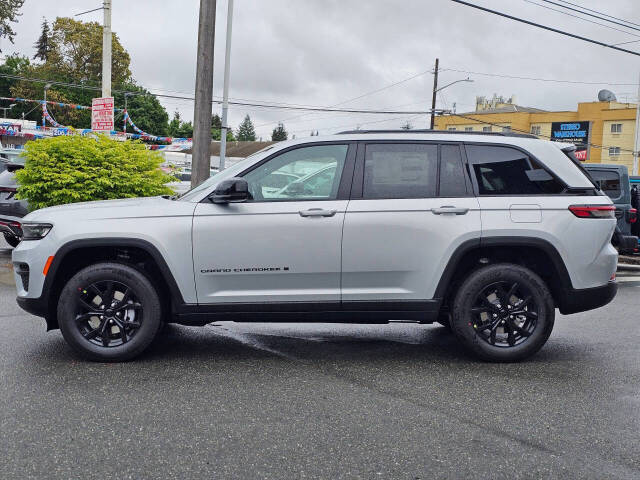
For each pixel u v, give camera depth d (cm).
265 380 475
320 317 522
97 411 401
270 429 376
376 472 321
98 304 514
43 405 410
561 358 554
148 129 7662
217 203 511
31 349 550
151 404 416
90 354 512
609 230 535
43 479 307
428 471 323
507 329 532
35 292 509
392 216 514
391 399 435
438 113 4409
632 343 616
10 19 6325
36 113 7394
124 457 334
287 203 515
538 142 545
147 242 504
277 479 311
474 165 531
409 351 573
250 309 515
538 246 516
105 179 971
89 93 7069
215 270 510
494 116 6562
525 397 443
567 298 527
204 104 1122
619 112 5897
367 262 514
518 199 524
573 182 532
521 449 352
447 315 612
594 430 382
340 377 486
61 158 994
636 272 1323
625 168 1243
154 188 1041
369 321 531
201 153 1126
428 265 516
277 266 511
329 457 338
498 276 519
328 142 532
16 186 1144
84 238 504
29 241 516
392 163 529
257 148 6962
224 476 314
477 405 425
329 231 510
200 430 372
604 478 318
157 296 514
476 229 514
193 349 568
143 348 514
